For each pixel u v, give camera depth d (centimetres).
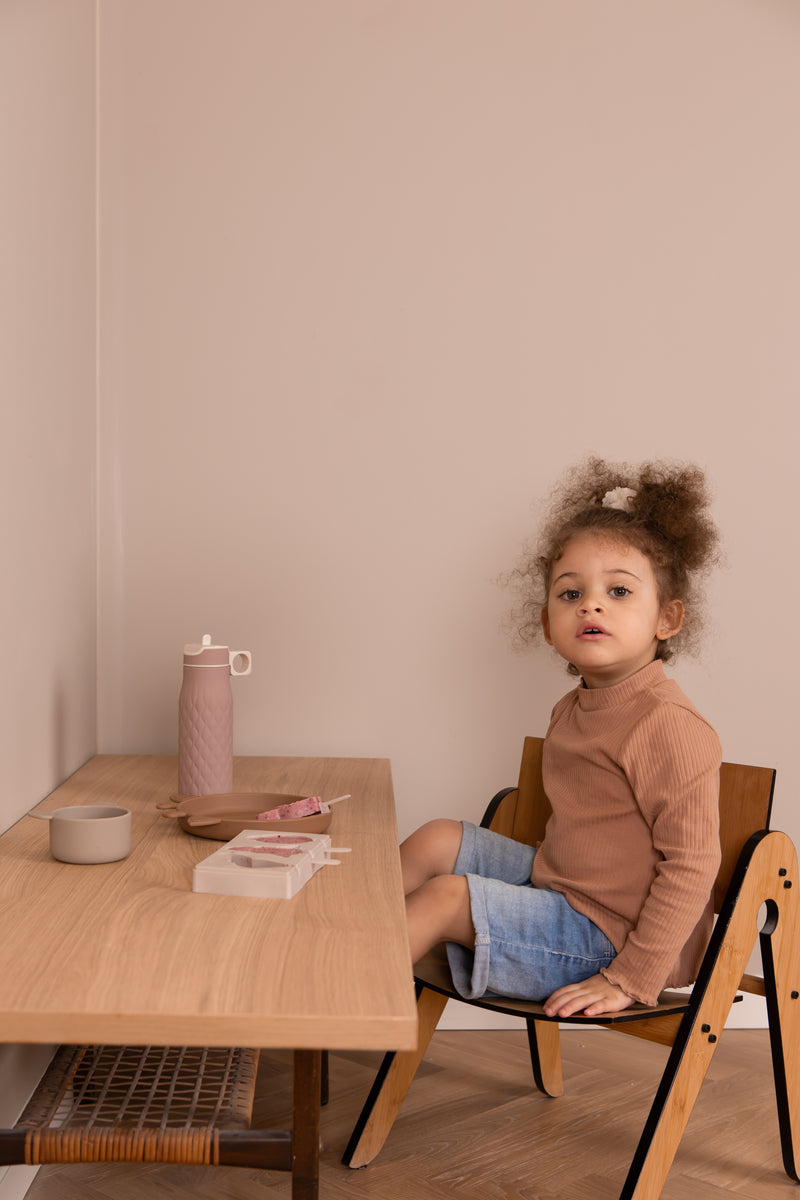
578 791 150
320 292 201
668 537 158
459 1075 180
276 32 200
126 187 198
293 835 120
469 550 202
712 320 204
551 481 203
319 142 200
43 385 154
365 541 202
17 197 139
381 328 201
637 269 204
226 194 199
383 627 203
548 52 203
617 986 130
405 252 201
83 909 100
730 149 204
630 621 151
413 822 204
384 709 203
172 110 199
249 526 201
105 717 200
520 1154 153
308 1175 90
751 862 135
